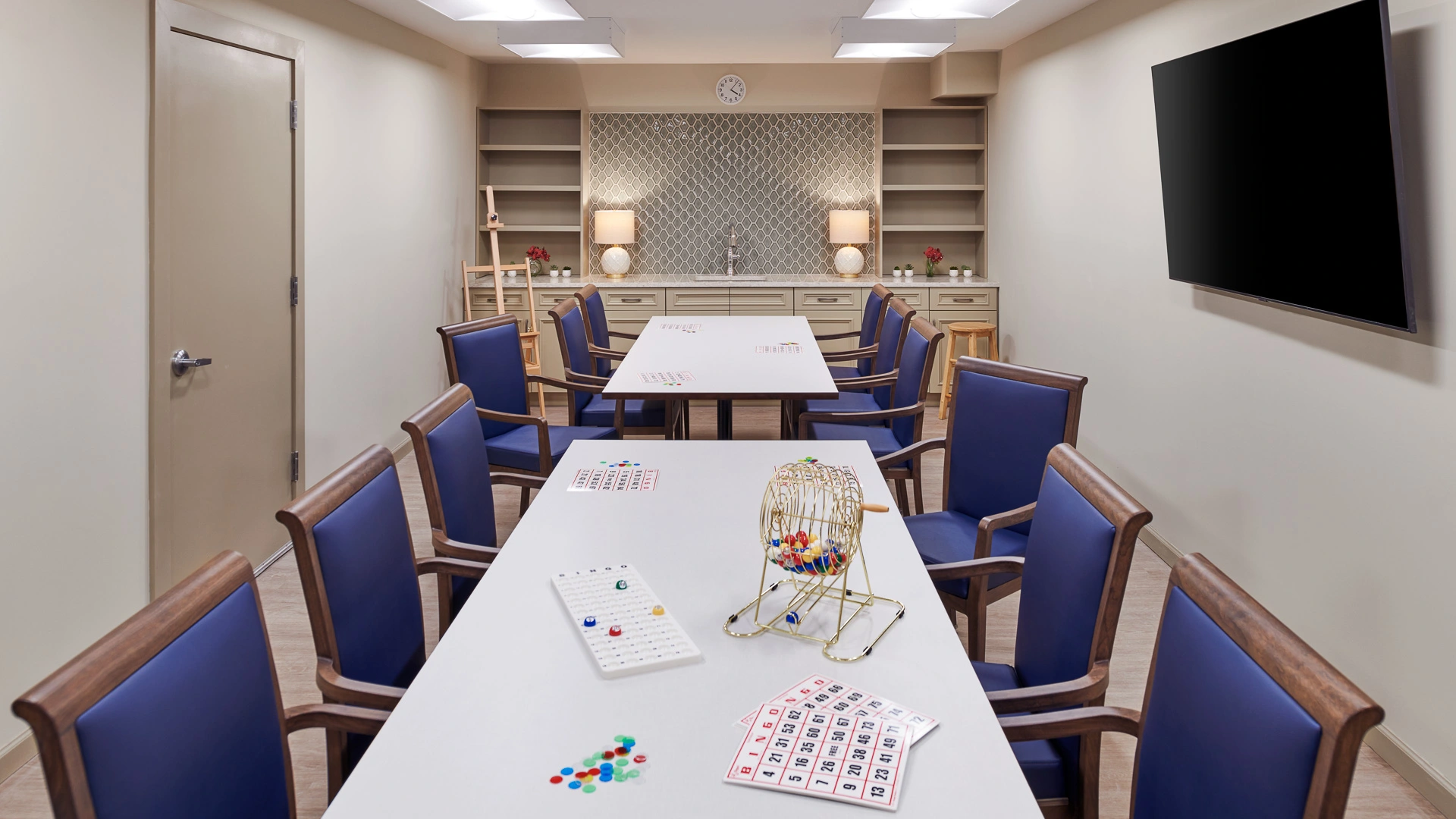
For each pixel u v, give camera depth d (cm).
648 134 770
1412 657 269
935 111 764
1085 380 293
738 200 778
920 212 777
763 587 189
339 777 180
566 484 267
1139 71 457
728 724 146
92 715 122
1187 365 409
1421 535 264
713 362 448
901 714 148
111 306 316
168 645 140
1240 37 362
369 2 505
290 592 395
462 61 694
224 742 148
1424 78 262
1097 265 516
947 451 331
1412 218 268
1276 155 315
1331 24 277
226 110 383
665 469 282
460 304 711
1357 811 258
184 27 349
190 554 366
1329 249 287
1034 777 189
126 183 322
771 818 124
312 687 318
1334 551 305
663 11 538
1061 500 218
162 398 342
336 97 491
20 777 270
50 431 289
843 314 733
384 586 215
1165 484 434
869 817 125
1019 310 666
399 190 581
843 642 173
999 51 701
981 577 267
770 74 761
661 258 785
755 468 283
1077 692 184
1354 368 292
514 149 743
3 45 267
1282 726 126
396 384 583
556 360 740
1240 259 348
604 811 126
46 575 289
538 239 786
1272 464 341
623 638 171
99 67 307
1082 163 538
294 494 453
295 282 445
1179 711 151
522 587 196
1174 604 160
